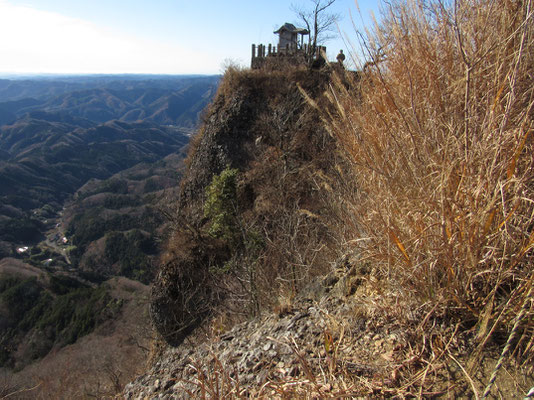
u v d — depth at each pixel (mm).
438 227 1676
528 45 1675
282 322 2686
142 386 3135
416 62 2119
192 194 16109
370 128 2285
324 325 2242
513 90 1447
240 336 3066
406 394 1502
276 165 13641
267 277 7477
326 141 11344
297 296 3359
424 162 1807
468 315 1668
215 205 12203
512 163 1457
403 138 1965
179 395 2562
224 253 12352
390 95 1918
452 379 1494
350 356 1851
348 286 2598
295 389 1677
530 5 1660
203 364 2760
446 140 1771
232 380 2088
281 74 16422
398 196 1883
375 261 2180
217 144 15930
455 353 1581
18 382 20234
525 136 1438
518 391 1329
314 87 15102
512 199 1524
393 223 1840
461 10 2041
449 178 1643
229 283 10531
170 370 3123
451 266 1605
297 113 14484
